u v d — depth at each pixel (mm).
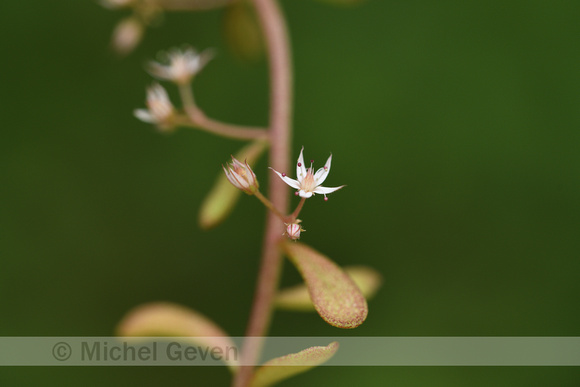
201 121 177
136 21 194
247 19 195
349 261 279
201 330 172
